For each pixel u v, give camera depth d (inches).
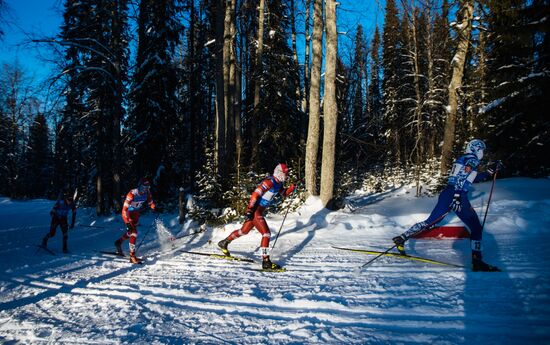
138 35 660.1
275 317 135.3
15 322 145.0
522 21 469.4
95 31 628.4
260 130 732.0
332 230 335.0
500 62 527.8
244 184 418.0
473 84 600.1
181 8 689.0
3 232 488.1
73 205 337.1
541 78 453.7
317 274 193.5
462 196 182.7
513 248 216.1
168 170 686.5
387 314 129.5
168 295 171.8
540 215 289.0
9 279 225.8
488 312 122.8
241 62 706.2
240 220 389.4
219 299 160.2
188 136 911.7
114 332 129.5
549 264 173.3
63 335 129.7
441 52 727.1
